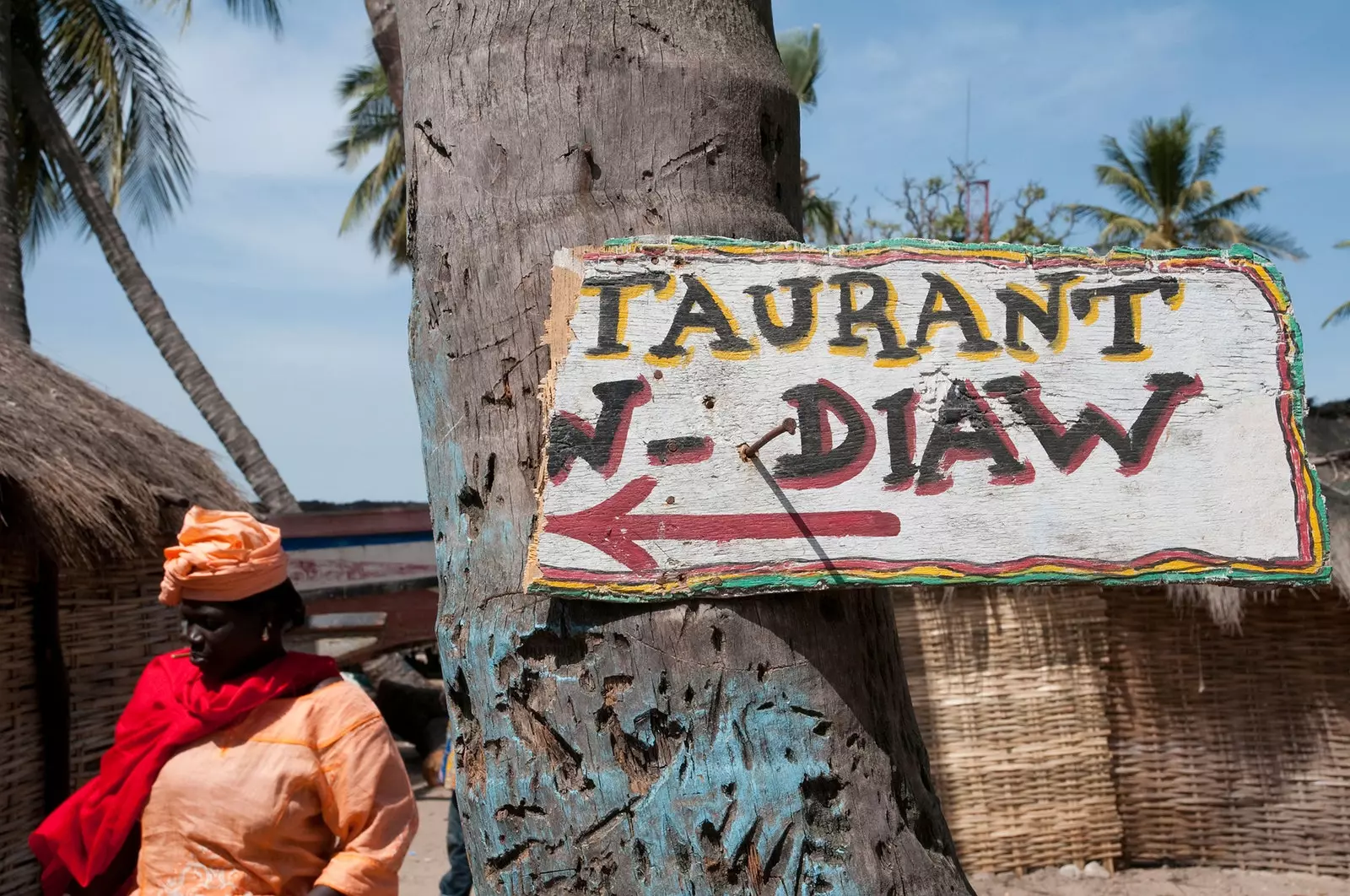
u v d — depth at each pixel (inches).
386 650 330.3
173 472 213.8
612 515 65.7
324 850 82.3
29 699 175.9
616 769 64.1
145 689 83.6
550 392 66.9
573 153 70.6
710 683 64.4
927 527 67.2
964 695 229.5
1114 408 70.0
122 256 491.5
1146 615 235.1
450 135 73.0
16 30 518.9
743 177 73.2
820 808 64.7
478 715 67.6
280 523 319.9
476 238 70.9
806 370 68.3
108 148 542.6
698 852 62.6
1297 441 70.5
